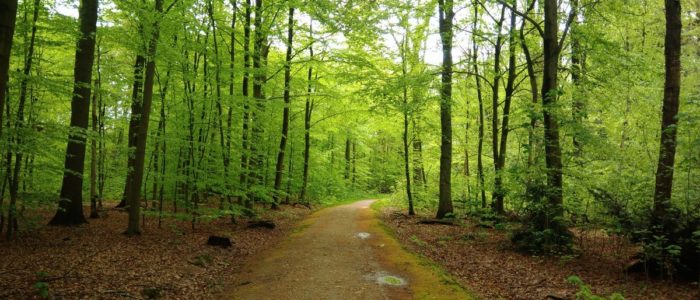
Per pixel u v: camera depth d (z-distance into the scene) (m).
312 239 13.46
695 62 14.73
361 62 17.59
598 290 7.21
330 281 8.48
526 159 12.91
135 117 16.16
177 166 14.95
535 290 7.50
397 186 28.41
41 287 6.09
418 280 8.46
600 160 12.44
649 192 9.09
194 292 7.77
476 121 23.17
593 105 15.19
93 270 7.93
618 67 12.70
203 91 14.27
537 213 10.77
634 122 15.16
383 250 11.52
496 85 16.55
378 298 7.39
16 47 10.27
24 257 8.63
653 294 6.77
